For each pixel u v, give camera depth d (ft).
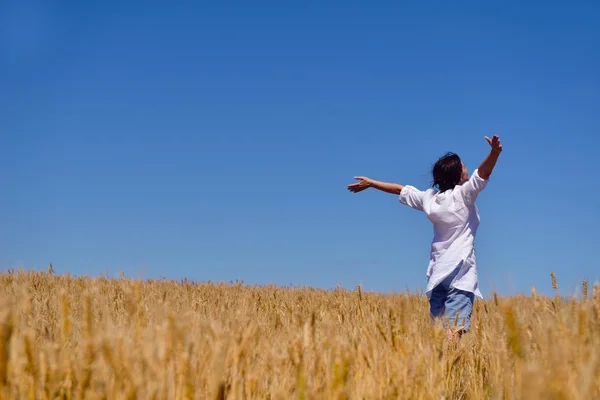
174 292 30.66
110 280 33.04
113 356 9.36
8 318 8.96
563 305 12.66
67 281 33.96
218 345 10.36
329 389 10.46
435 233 23.00
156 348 9.81
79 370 9.69
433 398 11.69
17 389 9.36
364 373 12.18
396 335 13.28
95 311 14.14
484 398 13.99
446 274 22.08
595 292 11.75
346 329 17.24
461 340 16.74
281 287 44.11
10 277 34.12
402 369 11.57
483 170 21.35
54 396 9.45
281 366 11.84
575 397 8.76
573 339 10.48
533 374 8.11
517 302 12.94
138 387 9.39
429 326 15.28
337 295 34.42
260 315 23.25
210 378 10.29
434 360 12.86
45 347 10.20
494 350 13.28
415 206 24.21
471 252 22.33
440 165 23.53
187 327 10.31
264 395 11.51
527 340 11.95
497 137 20.58
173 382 9.71
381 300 31.37
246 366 11.05
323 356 11.51
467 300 21.88
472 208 22.52
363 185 25.93
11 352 9.31
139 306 12.28
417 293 28.12
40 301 23.38
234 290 37.06
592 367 9.00
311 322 12.64
